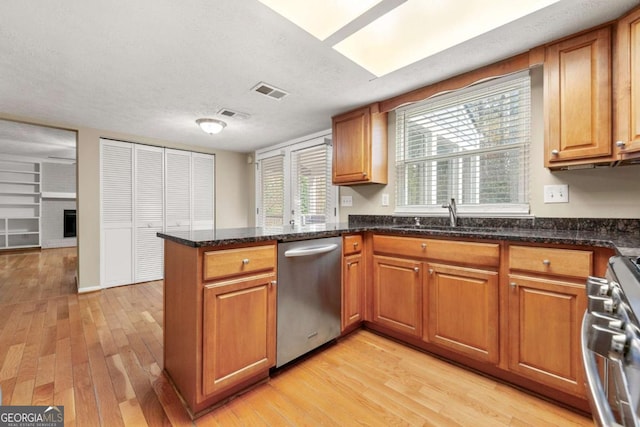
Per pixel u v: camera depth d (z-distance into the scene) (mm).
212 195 4719
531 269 1523
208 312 1407
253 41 1737
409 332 2035
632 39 1431
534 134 1965
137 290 3615
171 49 1813
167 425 1355
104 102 2693
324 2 1513
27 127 3814
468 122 2320
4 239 6629
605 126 1543
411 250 2023
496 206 2170
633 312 511
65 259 5664
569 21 1558
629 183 1649
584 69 1611
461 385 1665
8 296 3332
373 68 2145
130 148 3877
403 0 1456
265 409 1472
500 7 1571
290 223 4152
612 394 554
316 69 2084
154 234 4105
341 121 2916
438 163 2516
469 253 1740
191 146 4477
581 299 1378
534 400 1536
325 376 1757
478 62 1993
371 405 1502
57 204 7234
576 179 1810
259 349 1621
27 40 1699
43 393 1569
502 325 1634
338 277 2113
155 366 1857
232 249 1496
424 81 2271
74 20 1523
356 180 2768
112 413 1425
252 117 3143
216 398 1493
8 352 2010
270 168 4613
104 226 3674
